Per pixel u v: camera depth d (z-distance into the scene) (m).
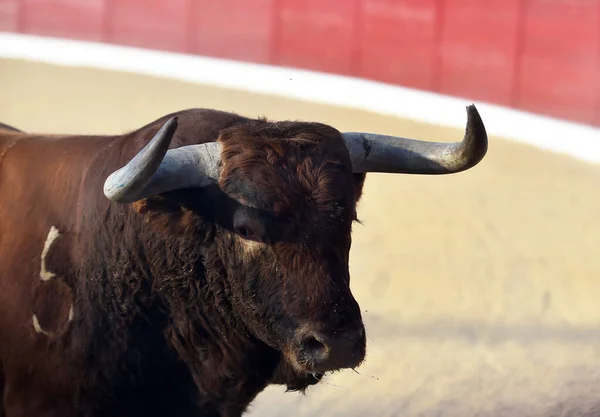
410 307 28.62
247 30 67.06
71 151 15.08
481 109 56.06
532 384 23.30
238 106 56.06
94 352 13.80
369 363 24.62
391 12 61.81
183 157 12.77
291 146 12.62
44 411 14.16
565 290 30.64
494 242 35.44
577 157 50.09
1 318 14.35
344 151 12.91
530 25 56.22
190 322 13.76
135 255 13.62
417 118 57.22
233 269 12.81
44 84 59.94
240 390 14.37
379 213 38.69
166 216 13.04
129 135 14.51
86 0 71.12
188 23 68.81
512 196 41.78
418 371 24.09
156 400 14.20
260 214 12.23
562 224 37.97
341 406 22.03
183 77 65.81
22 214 14.80
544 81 55.69
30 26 72.44
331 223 12.24
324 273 12.07
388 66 61.91
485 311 28.53
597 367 24.38
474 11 58.66
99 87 59.81
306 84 61.81
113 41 70.81
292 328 12.16
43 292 14.14
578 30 54.44
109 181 11.77
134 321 13.78
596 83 53.56
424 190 42.34
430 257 33.50
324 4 64.25
